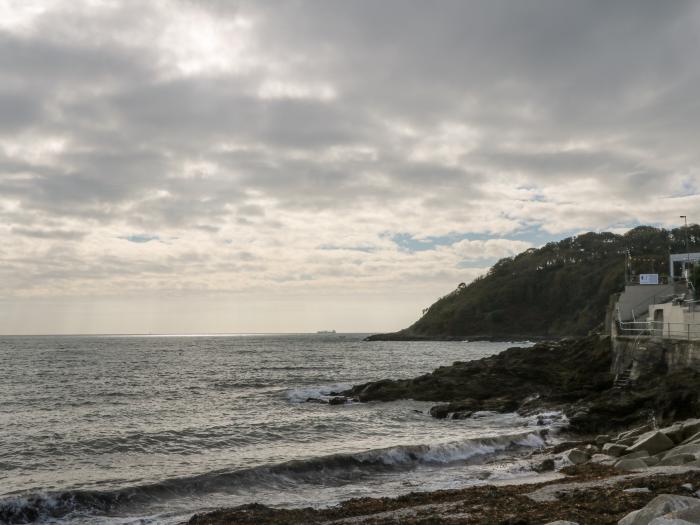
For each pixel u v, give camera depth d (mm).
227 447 24562
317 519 14219
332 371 72500
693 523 9039
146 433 27078
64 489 17297
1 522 15172
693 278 46000
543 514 12320
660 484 13922
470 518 12758
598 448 21828
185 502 16859
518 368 44406
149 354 116750
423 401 39469
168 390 49062
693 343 28938
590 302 199500
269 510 15102
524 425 29703
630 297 47312
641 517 10117
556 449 23094
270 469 19641
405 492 17375
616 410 27969
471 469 20453
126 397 43812
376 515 13922
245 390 49375
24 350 136000
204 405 39031
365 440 26266
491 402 35250
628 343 36750
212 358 102500
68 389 49688
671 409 25875
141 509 16250
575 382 38562
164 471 20094
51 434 27078
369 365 84562
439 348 149250
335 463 20625
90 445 24672
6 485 18469
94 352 125500
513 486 16516
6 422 30984
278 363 88688
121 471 20219
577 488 14703
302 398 42375
